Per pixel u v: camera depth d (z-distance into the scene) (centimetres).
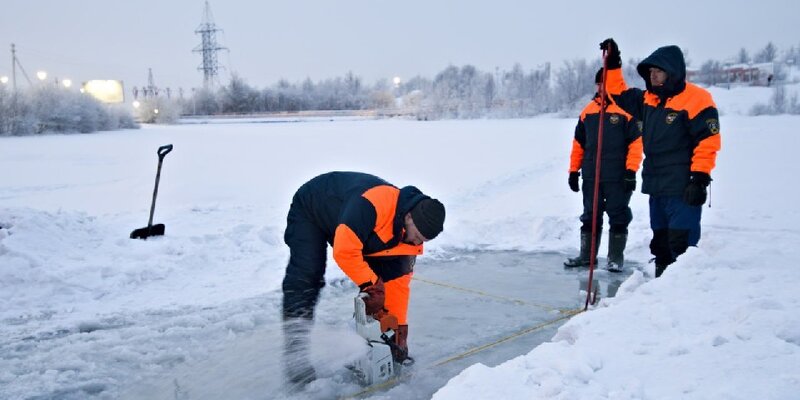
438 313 436
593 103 544
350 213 304
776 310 271
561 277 529
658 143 452
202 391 317
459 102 5253
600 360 238
